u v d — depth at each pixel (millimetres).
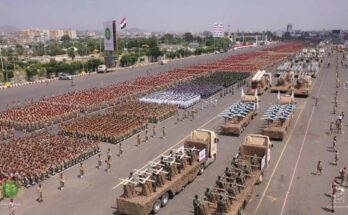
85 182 34156
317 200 29312
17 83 102375
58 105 66125
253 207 28234
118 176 35375
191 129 52594
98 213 28141
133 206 26266
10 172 34469
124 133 47875
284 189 31406
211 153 37688
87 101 69188
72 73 124625
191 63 152875
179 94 74250
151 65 151750
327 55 183250
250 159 32875
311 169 35812
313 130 50062
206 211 24609
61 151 39875
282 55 176375
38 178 34531
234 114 51219
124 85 89625
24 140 45094
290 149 42062
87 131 48000
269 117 48625
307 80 78188
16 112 60625
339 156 39500
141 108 62000
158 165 30875
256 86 76875
